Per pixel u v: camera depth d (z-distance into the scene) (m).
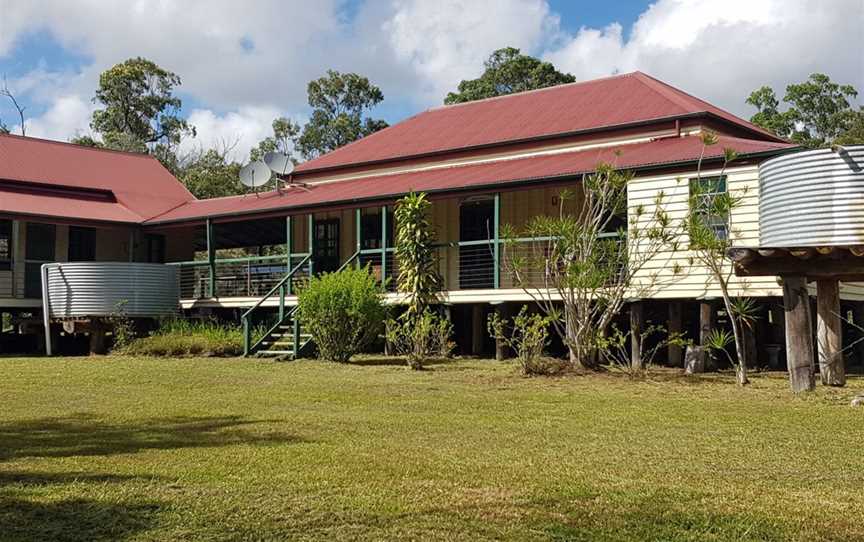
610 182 15.49
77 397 11.51
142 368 16.12
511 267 17.55
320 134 53.50
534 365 14.48
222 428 8.61
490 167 21.98
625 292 16.03
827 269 11.46
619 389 12.27
